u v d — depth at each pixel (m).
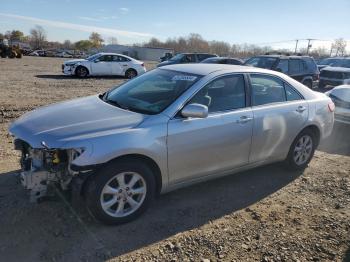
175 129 3.92
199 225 3.91
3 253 3.27
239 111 4.52
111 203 3.70
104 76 22.09
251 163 4.83
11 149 5.82
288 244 3.65
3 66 25.77
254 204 4.46
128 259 3.29
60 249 3.36
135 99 4.35
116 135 3.57
